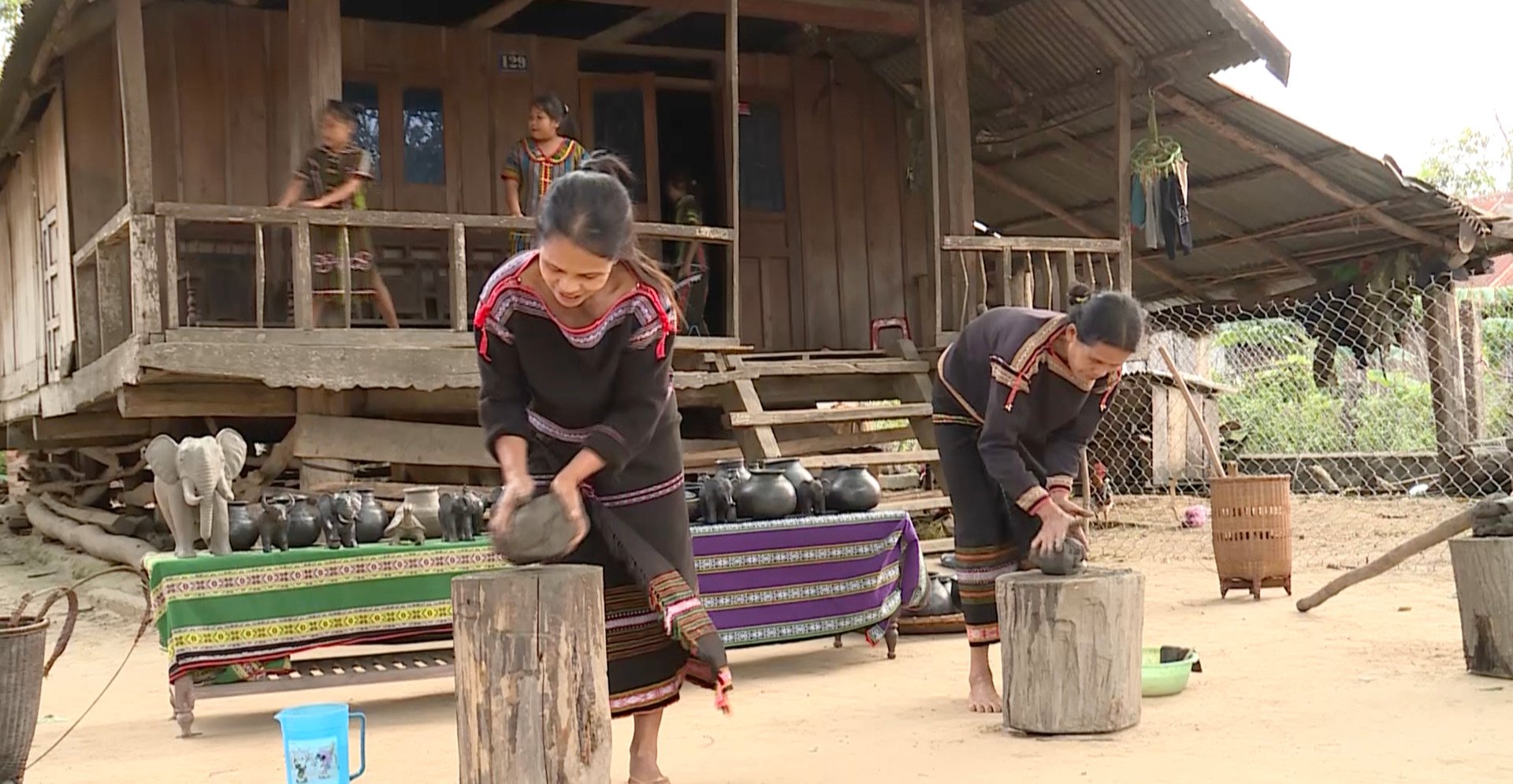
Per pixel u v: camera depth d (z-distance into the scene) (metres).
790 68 12.73
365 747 4.63
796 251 12.62
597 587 3.39
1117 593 4.48
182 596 5.25
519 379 3.61
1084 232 15.37
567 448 3.66
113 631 8.27
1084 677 4.46
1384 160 12.14
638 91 11.90
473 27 11.23
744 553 6.18
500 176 11.30
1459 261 13.48
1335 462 16.62
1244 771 3.87
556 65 11.59
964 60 11.27
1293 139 12.12
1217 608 7.67
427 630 5.65
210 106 10.33
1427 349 14.52
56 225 11.34
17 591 10.37
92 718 5.70
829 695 5.68
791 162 12.70
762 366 9.73
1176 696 5.12
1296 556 10.36
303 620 5.44
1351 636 6.43
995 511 5.05
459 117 11.19
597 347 3.48
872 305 12.88
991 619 5.08
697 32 12.49
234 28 10.43
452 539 5.80
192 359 7.90
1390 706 4.77
